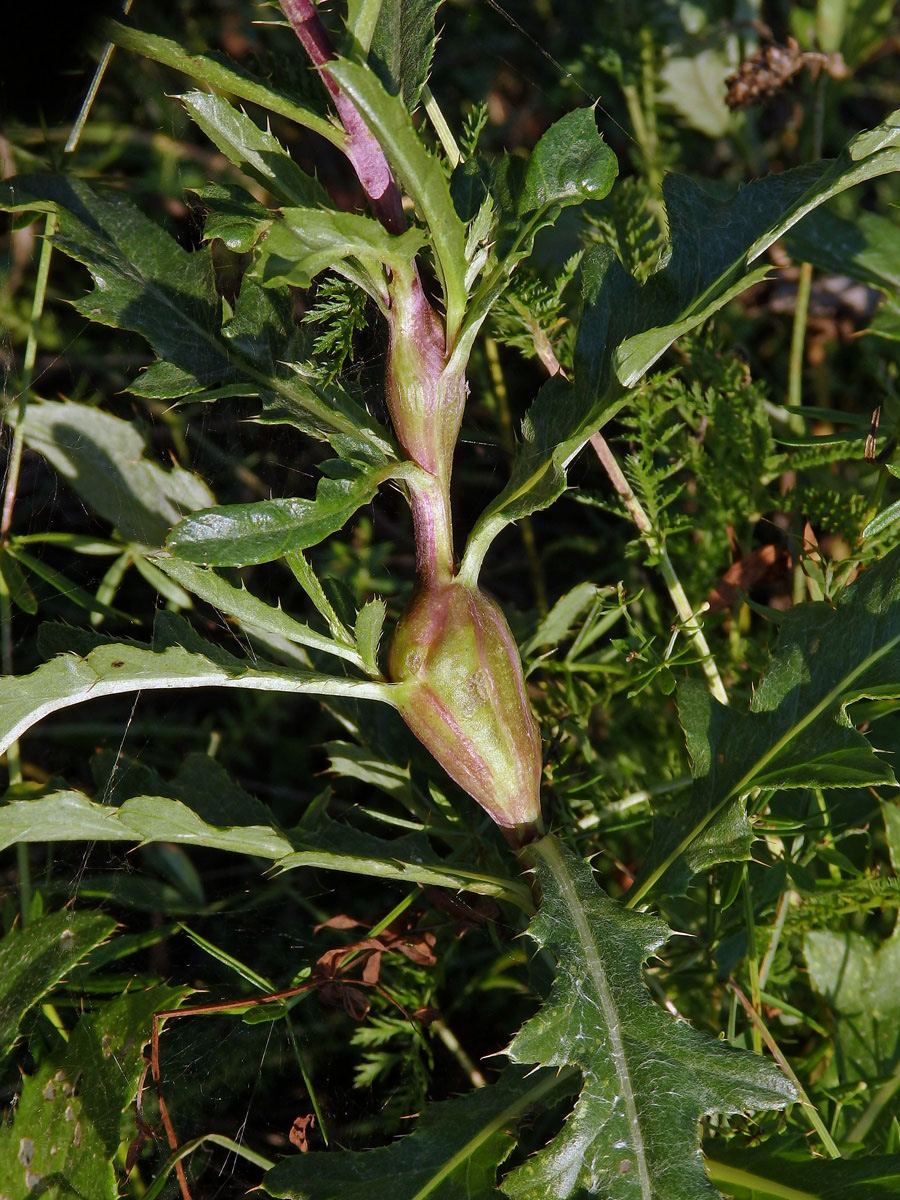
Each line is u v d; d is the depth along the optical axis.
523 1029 0.40
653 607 0.51
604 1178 0.40
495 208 0.42
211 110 0.42
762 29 0.58
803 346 0.57
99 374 0.55
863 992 0.46
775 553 0.52
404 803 0.48
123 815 0.43
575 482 0.56
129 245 0.45
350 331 0.44
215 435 0.55
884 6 0.58
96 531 0.54
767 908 0.46
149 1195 0.43
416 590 0.42
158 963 0.49
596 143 0.42
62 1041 0.46
